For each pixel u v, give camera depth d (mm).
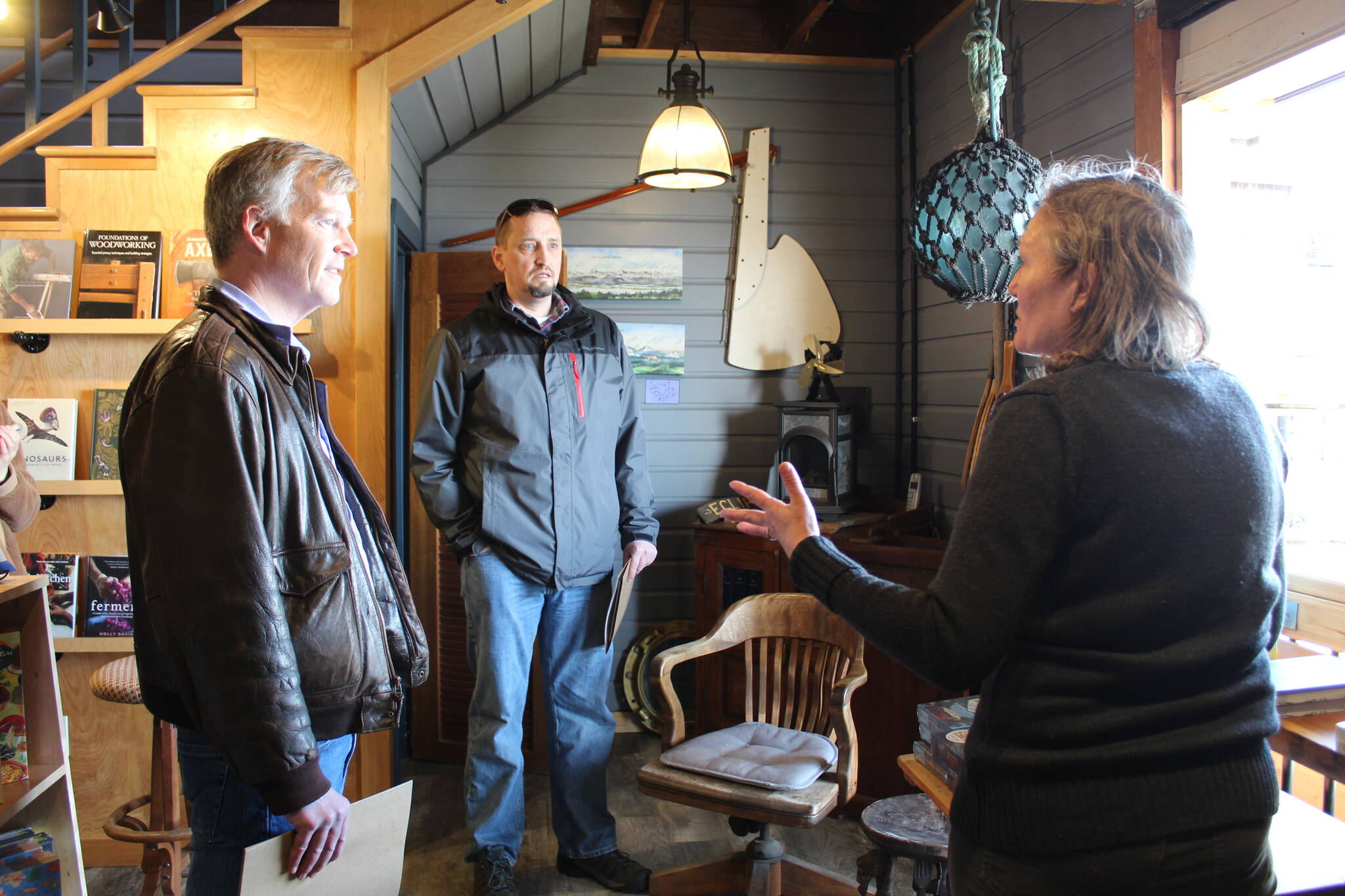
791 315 3840
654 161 2979
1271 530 1002
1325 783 1937
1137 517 954
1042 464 974
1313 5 1874
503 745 2359
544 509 2393
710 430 3838
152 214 2561
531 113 3734
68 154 2521
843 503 3383
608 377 2547
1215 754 965
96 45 3195
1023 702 1002
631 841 2738
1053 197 1094
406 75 2609
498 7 2617
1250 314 2258
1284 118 2258
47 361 2535
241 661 1157
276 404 1286
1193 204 2246
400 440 3146
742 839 2744
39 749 1545
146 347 2539
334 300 1425
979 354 3154
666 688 2299
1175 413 981
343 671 1314
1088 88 2609
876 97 3867
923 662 997
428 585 3301
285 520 1284
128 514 1280
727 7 3781
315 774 1196
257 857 1154
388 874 1346
